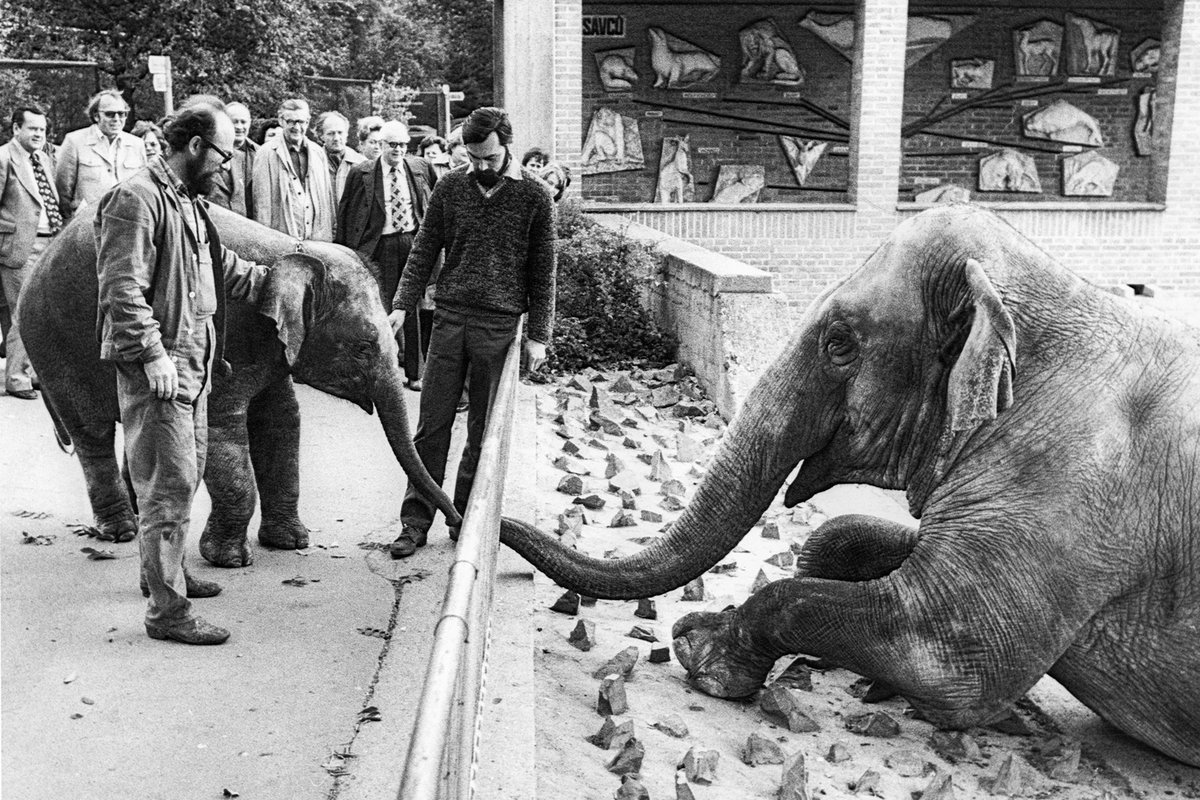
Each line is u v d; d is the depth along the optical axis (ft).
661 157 73.56
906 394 18.83
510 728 15.71
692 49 72.84
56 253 23.45
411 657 19.80
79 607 21.67
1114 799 17.07
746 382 39.19
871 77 60.54
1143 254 64.64
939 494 18.11
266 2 87.40
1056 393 17.85
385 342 24.06
